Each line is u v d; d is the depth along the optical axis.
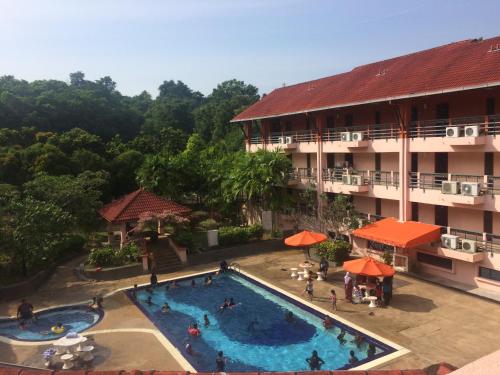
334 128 37.16
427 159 30.44
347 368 17.92
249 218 45.53
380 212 34.69
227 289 29.14
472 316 22.61
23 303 23.77
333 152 36.00
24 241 28.31
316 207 38.06
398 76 32.38
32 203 30.12
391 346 19.47
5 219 28.98
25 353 19.88
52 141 51.69
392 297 25.59
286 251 37.94
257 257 36.16
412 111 31.31
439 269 28.67
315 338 21.22
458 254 26.38
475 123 26.67
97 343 20.72
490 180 26.44
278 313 24.64
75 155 49.12
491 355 3.42
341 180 36.25
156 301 26.95
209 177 46.47
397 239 27.27
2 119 60.72
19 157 45.25
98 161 49.94
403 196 29.92
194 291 28.83
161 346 20.36
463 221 28.27
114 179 51.50
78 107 73.44
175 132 77.44
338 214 33.97
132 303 26.28
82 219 36.91
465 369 3.29
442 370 6.66
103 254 32.22
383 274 23.98
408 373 6.80
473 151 25.55
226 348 20.30
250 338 21.34
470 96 27.50
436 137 27.80
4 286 27.50
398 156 32.94
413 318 22.55
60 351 18.94
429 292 26.27
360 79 37.62
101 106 80.69
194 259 34.69
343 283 28.66
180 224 36.09
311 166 42.19
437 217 29.84
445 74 27.61
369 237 29.28
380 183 33.06
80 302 26.50
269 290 28.06
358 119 36.44
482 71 24.92
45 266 32.00
